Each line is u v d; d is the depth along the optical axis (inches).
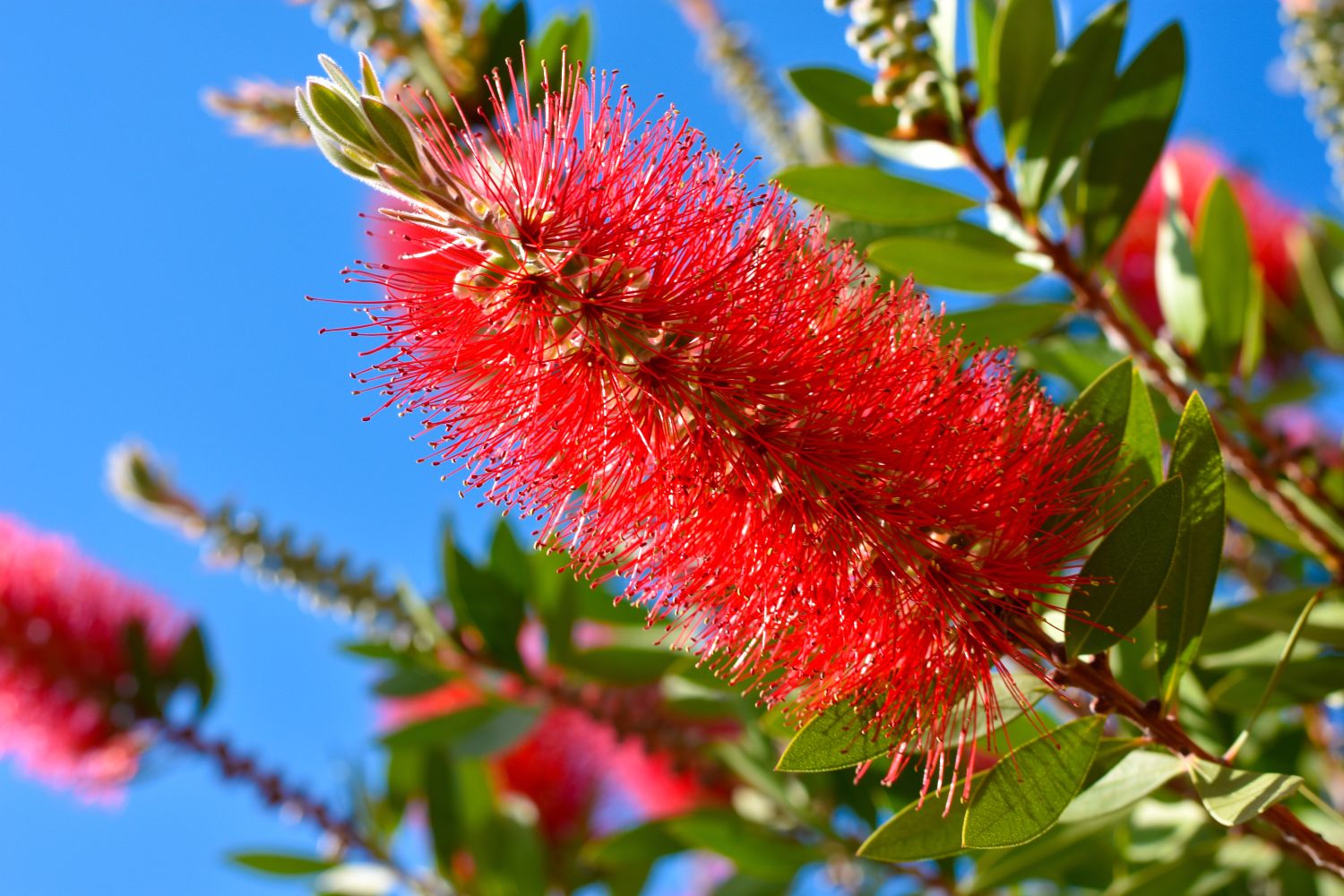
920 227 14.8
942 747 11.4
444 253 11.4
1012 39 14.1
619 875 19.5
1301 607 13.6
